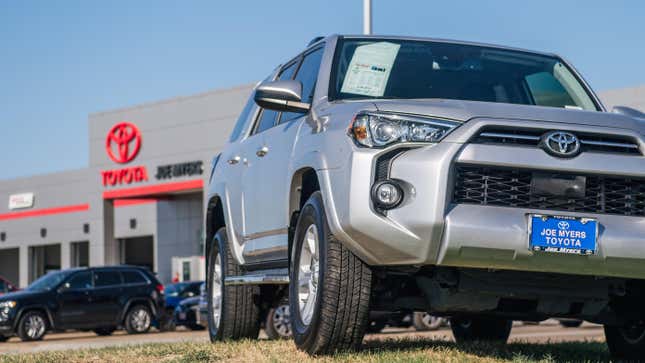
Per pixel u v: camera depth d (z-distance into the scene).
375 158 5.51
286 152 6.79
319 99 6.52
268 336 15.21
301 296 6.36
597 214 5.50
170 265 46.19
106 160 43.34
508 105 5.70
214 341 8.63
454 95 6.62
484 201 5.42
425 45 7.07
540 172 5.45
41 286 21.48
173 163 41.19
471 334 8.47
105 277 22.11
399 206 5.43
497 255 5.38
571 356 7.01
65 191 53.12
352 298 5.84
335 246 5.87
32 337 20.66
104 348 8.54
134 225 47.84
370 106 5.73
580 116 5.65
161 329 23.05
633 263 5.50
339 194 5.67
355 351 6.05
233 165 8.27
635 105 31.66
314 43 7.50
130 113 42.72
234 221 8.08
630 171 5.50
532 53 7.36
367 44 6.90
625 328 6.80
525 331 17.92
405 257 5.48
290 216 6.66
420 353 6.29
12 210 55.72
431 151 5.41
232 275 8.31
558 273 5.81
